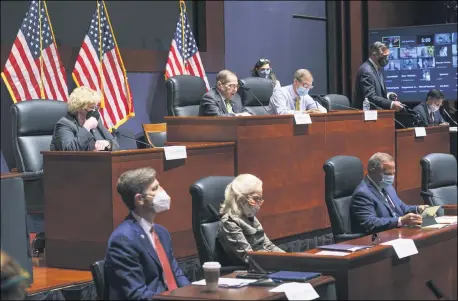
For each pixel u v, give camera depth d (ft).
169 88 32.68
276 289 15.94
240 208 21.24
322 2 51.55
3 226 19.57
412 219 22.85
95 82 35.01
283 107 33.86
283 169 28.76
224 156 26.76
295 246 29.17
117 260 17.74
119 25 43.55
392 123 35.09
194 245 25.82
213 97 30.60
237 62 44.80
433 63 48.14
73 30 40.09
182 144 27.68
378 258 17.88
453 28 47.62
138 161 23.86
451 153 43.04
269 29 47.19
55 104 28.40
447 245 21.06
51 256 24.38
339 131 31.53
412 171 37.40
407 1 56.03
